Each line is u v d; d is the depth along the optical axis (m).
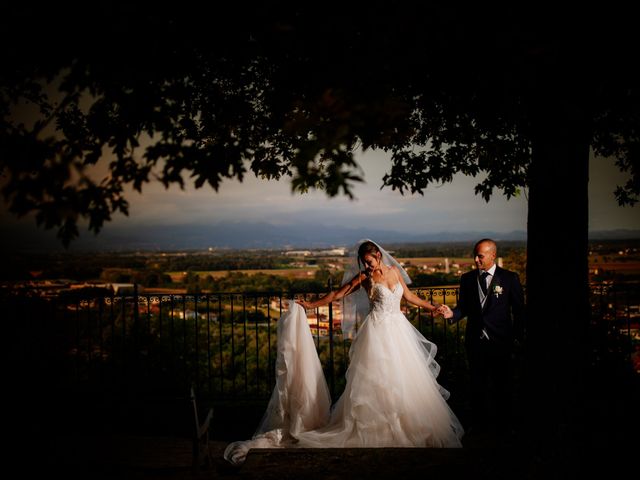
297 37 2.78
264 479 3.13
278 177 4.67
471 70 3.02
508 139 5.18
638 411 3.92
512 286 4.68
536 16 2.61
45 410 5.53
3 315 5.77
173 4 2.63
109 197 2.46
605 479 3.05
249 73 3.76
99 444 4.55
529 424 3.27
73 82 2.56
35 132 2.52
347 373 4.77
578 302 3.18
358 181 2.23
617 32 2.67
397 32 2.63
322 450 3.61
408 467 3.29
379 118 2.34
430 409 4.56
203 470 3.62
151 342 6.55
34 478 3.63
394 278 4.93
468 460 3.37
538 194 3.24
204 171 2.61
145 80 2.68
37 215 2.33
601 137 4.78
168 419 5.57
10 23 2.50
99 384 6.13
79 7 2.46
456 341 6.02
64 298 6.01
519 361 5.49
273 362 7.91
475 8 2.58
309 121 2.48
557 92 2.97
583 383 3.19
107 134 3.14
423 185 5.41
